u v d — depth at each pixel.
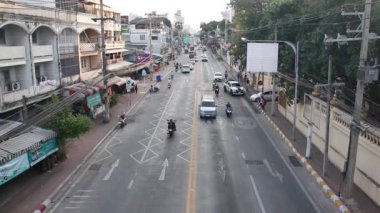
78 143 27.92
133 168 22.81
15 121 23.33
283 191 19.33
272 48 30.72
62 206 17.69
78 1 39.03
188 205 17.58
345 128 21.17
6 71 26.23
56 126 22.06
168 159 24.44
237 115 38.56
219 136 30.23
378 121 22.12
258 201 18.06
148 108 42.03
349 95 25.23
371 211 16.94
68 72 33.44
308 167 22.59
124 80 49.50
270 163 23.72
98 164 23.61
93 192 19.25
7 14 24.58
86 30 41.03
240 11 56.62
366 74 16.17
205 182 20.45
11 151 18.41
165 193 19.02
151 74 69.50
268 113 39.25
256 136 30.44
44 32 30.73
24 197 18.44
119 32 58.50
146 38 95.31
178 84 61.47
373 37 16.31
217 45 145.62
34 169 22.27
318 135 26.39
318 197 18.66
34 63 28.56
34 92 26.95
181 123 34.81
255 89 55.91
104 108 35.78
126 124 34.53
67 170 22.23
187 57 131.25
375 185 17.73
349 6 22.47
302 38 29.41
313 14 27.17
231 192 19.11
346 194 17.55
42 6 30.98
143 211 17.02
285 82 34.09
